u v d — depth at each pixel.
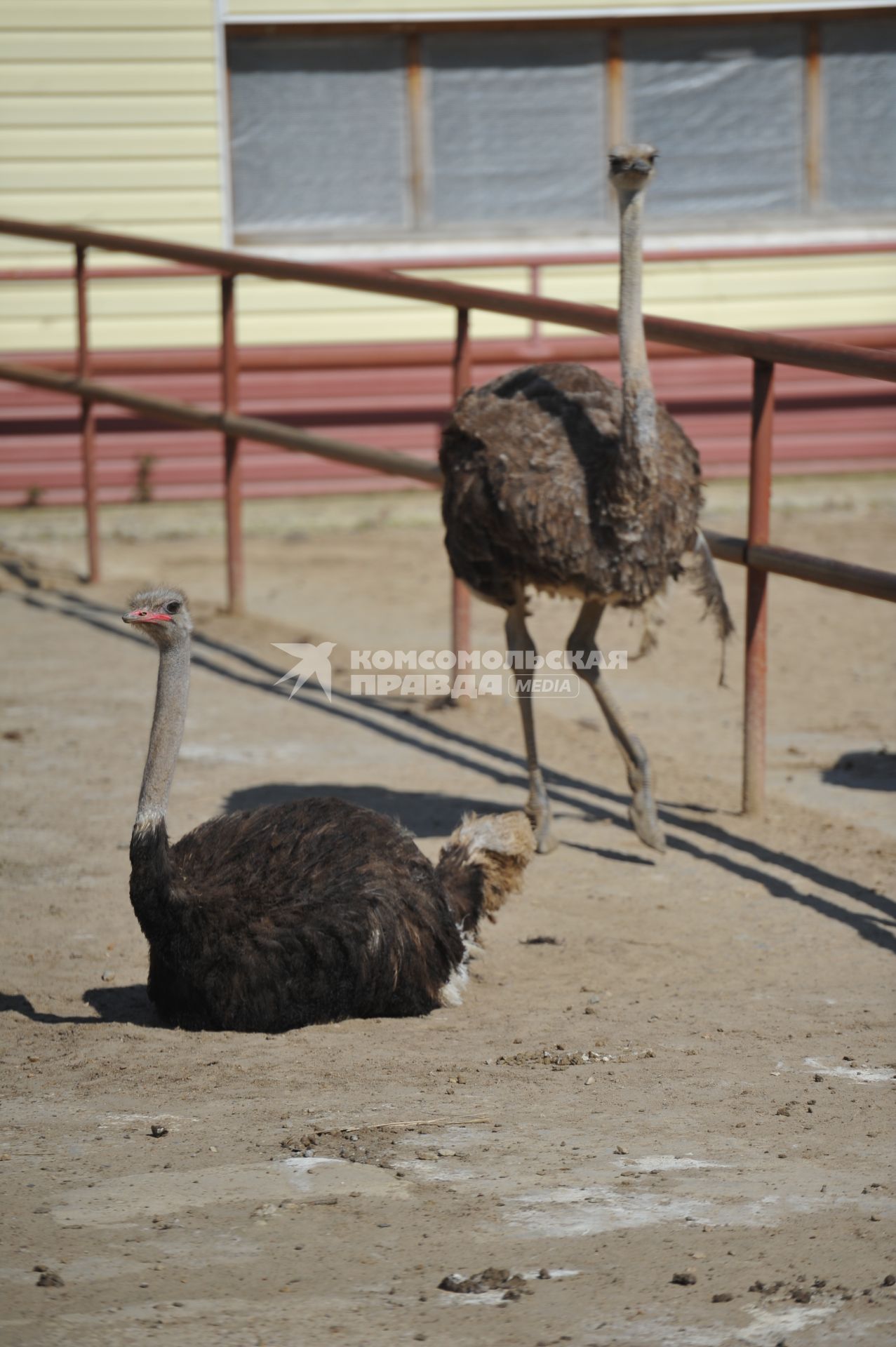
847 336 36.56
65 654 25.75
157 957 12.62
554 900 15.96
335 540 35.34
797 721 22.70
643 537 15.46
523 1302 8.23
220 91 34.09
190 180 34.28
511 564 16.06
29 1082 11.50
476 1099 11.12
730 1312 8.12
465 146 35.66
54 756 20.53
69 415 34.72
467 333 21.38
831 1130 10.53
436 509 36.72
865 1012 12.98
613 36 35.66
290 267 24.20
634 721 22.73
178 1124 10.66
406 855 13.23
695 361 36.38
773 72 36.38
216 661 25.45
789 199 36.88
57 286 34.25
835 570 16.67
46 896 15.88
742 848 17.48
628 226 15.41
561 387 16.39
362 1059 11.95
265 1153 10.16
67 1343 7.84
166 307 34.66
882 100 36.88
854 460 37.38
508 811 17.91
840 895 16.00
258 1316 8.09
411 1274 8.54
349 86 35.09
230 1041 12.37
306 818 13.27
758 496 17.86
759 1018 12.88
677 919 15.41
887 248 35.41
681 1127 10.59
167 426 35.22
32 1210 9.33
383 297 35.41
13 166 33.75
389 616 28.58
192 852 13.17
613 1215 9.23
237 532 27.88
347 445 23.70
